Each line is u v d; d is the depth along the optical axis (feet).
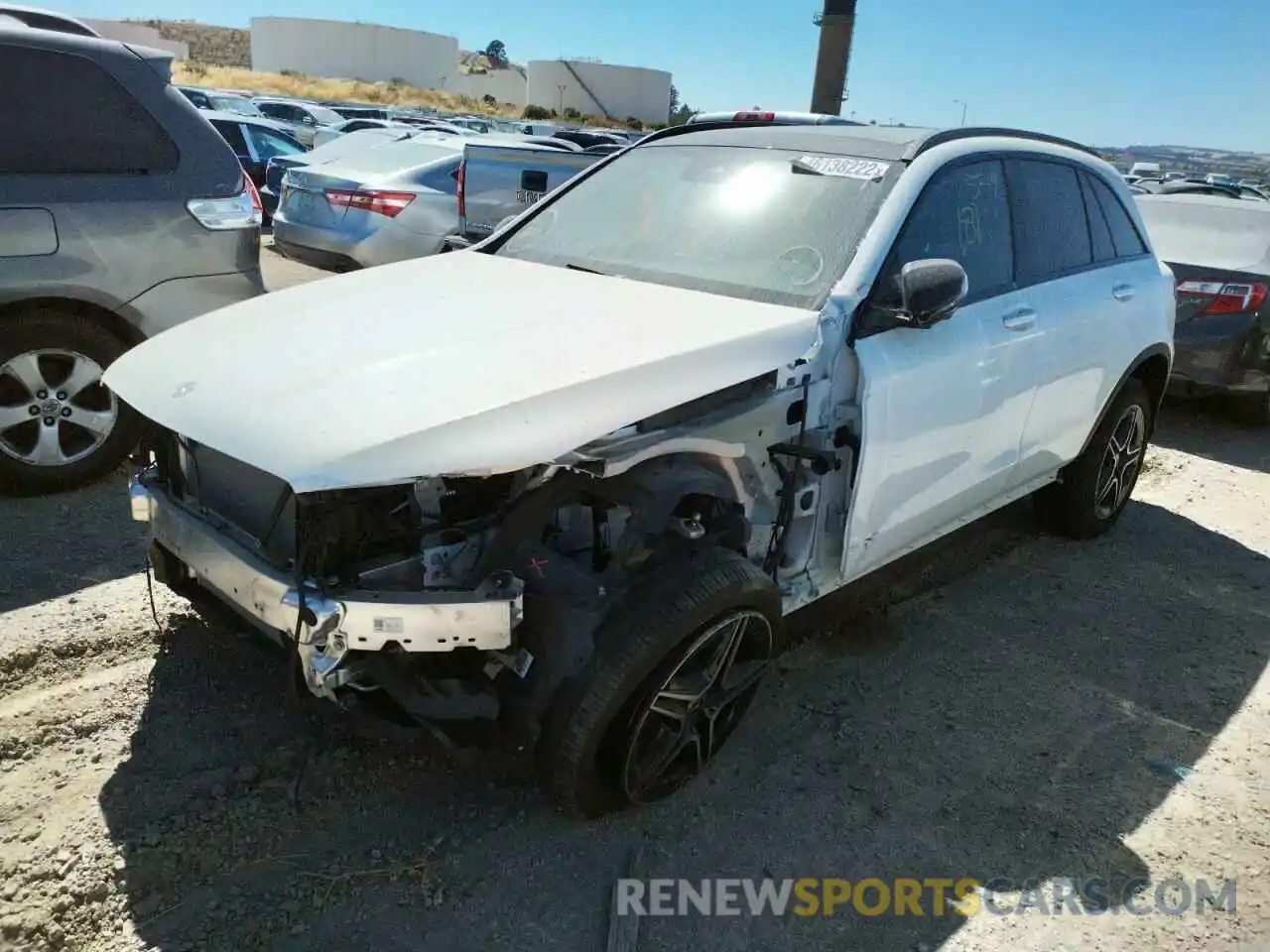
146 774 9.21
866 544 10.79
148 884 8.00
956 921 8.41
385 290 10.87
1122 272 14.92
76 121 14.29
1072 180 14.14
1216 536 17.25
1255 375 22.26
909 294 9.83
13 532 13.56
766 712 11.17
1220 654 13.15
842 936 8.17
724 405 8.99
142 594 12.17
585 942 7.92
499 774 9.68
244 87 178.50
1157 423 24.25
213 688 10.52
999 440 12.37
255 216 16.21
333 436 7.39
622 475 8.38
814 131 12.51
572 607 8.16
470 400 7.72
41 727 9.70
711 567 8.61
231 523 8.53
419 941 7.77
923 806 9.79
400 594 7.42
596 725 8.14
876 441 10.15
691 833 9.18
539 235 12.98
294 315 10.05
